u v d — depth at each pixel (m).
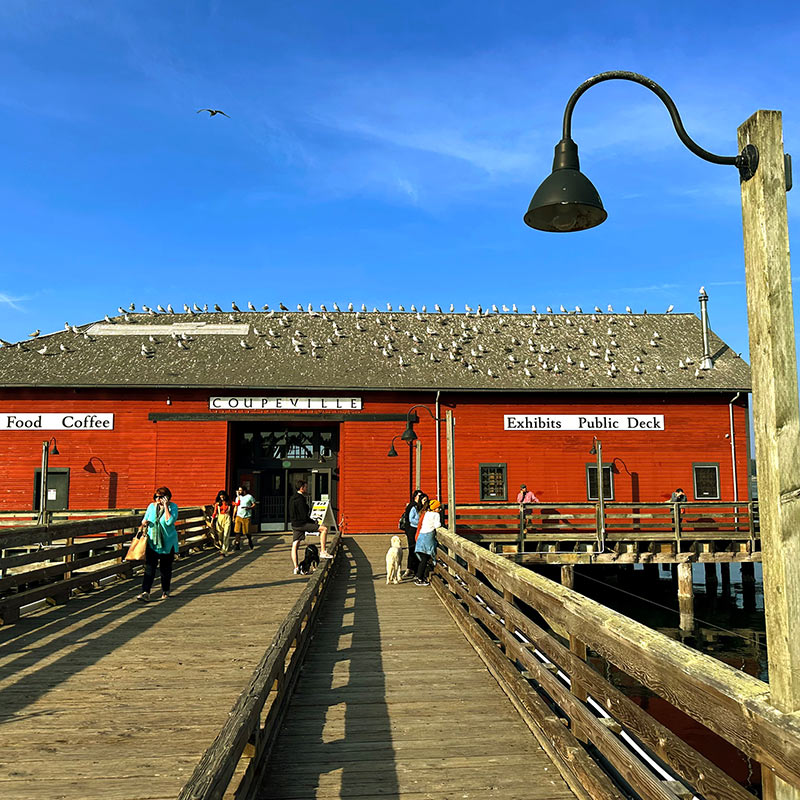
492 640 8.38
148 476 26.09
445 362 28.48
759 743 2.83
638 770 3.91
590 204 4.57
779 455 2.86
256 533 26.55
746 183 3.09
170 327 30.14
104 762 5.26
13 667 7.85
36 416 26.06
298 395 26.84
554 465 26.98
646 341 30.61
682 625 20.34
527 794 4.87
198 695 6.86
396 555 14.74
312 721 6.32
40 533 11.09
